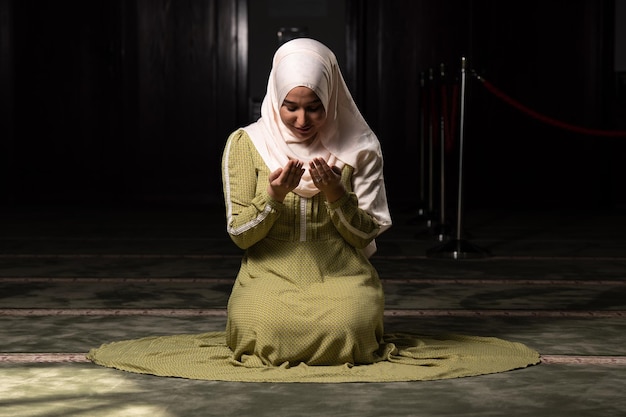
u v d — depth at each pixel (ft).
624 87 38.55
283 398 10.14
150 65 39.29
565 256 23.17
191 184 39.63
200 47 39.32
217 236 27.48
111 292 17.48
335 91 11.85
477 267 21.12
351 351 11.23
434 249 22.97
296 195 11.79
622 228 30.42
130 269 20.59
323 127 11.89
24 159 39.37
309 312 11.34
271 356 11.27
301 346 11.27
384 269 20.74
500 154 38.96
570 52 38.60
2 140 38.81
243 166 12.01
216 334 12.98
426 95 31.27
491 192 39.09
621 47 38.63
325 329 11.23
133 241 26.14
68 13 39.04
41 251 23.86
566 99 38.70
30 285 18.34
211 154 39.58
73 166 39.50
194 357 11.71
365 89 39.42
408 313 15.52
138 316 15.12
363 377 10.87
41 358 12.07
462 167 22.94
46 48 39.14
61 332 13.80
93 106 39.37
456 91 25.57
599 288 18.24
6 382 10.84
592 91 38.65
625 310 15.85
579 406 9.93
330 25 40.96
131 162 39.45
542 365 11.76
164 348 12.22
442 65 26.61
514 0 38.60
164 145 39.50
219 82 39.45
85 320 14.76
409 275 19.86
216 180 39.60
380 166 12.17
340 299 11.43
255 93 41.14
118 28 39.01
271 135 11.94
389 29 39.27
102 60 39.24
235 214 11.79
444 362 11.59
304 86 11.34
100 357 11.81
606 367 11.68
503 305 16.31
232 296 11.89
